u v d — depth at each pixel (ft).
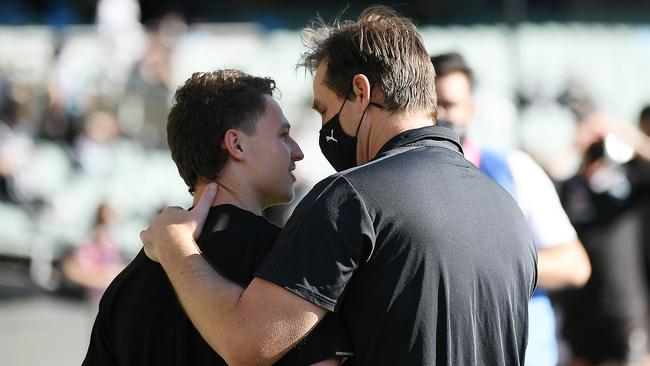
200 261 19.22
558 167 76.54
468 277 19.02
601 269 50.96
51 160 88.02
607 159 52.03
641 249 51.34
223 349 18.40
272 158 20.40
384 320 18.44
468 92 30.73
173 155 20.85
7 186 84.64
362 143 20.53
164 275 20.06
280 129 20.65
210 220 19.98
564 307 51.62
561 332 51.93
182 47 93.20
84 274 69.67
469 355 18.88
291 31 104.12
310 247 18.40
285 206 60.34
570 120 86.99
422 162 19.53
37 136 89.30
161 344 19.81
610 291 50.88
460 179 19.76
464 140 30.73
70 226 84.33
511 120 84.58
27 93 90.48
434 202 19.07
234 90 20.35
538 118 86.94
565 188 52.31
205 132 20.24
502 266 19.62
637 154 51.88
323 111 21.07
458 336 18.78
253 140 20.35
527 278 20.42
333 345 18.40
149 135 90.89
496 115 84.58
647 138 52.75
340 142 20.77
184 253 19.30
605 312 51.03
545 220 30.91
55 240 82.33
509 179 30.81
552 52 94.68
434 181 19.33
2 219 83.76
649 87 94.53
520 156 31.48
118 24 95.71
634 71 94.99
